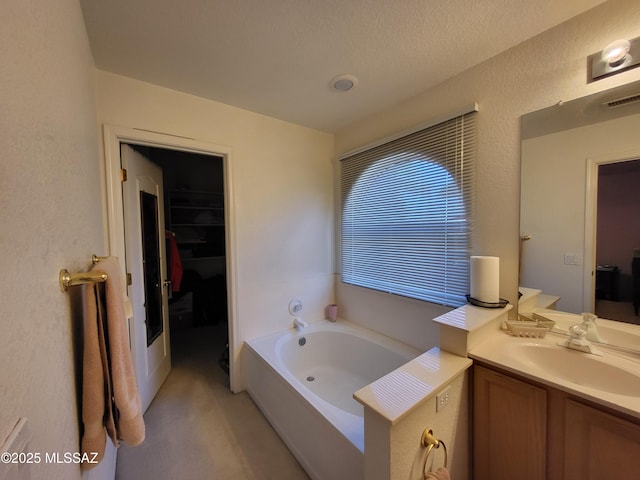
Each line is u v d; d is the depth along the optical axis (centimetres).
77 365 80
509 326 149
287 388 172
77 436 76
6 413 40
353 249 267
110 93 172
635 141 121
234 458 164
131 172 195
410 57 161
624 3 121
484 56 161
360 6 124
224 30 137
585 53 131
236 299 228
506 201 159
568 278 140
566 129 138
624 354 124
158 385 232
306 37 143
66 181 79
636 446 92
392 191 225
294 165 257
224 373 261
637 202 121
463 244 179
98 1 116
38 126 59
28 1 55
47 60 66
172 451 169
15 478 41
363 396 104
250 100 210
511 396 120
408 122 210
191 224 387
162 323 248
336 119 247
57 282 66
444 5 125
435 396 112
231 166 220
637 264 122
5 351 41
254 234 235
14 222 46
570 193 138
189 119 200
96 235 136
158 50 151
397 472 98
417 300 208
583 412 102
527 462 116
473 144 172
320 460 143
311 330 254
